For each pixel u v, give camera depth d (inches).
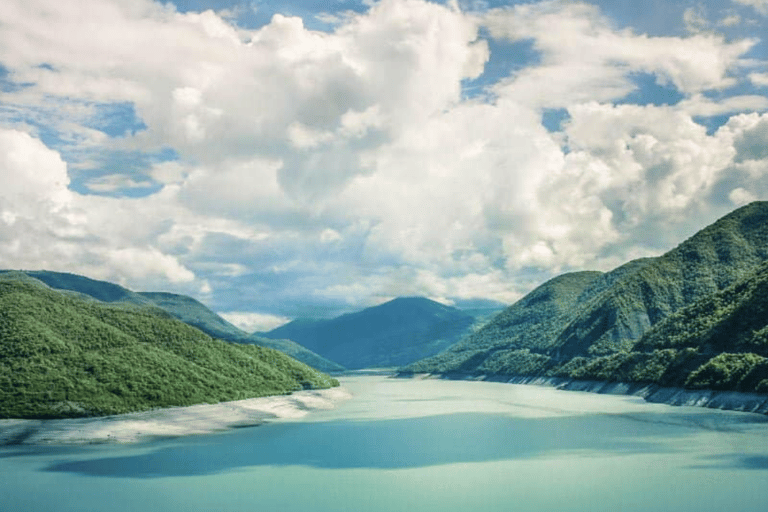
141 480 3043.8
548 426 4697.3
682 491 2726.4
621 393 7130.9
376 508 2573.8
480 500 2672.2
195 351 6250.0
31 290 5935.0
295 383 7032.5
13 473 3176.7
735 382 5260.8
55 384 4532.5
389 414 5777.6
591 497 2677.2
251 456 3624.5
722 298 7012.8
